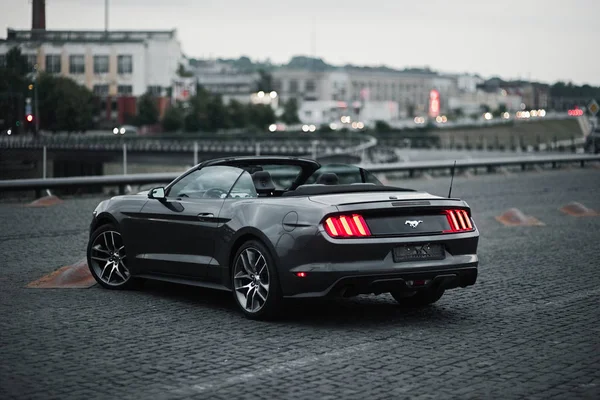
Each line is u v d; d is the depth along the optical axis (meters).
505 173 38.31
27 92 88.50
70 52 113.06
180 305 8.76
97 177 24.84
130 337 7.31
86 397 5.57
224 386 5.86
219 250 8.30
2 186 22.08
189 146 84.88
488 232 16.03
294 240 7.59
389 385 5.89
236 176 8.60
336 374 6.18
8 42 112.75
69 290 9.60
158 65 115.69
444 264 7.85
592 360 6.61
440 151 83.19
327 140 90.81
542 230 16.34
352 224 7.54
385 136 100.25
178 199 8.89
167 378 6.04
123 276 9.59
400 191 8.54
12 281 10.26
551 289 9.94
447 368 6.36
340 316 8.30
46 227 16.17
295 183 9.40
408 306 8.86
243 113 123.50
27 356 6.62
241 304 8.12
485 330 7.70
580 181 32.06
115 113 112.31
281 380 6.02
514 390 5.77
